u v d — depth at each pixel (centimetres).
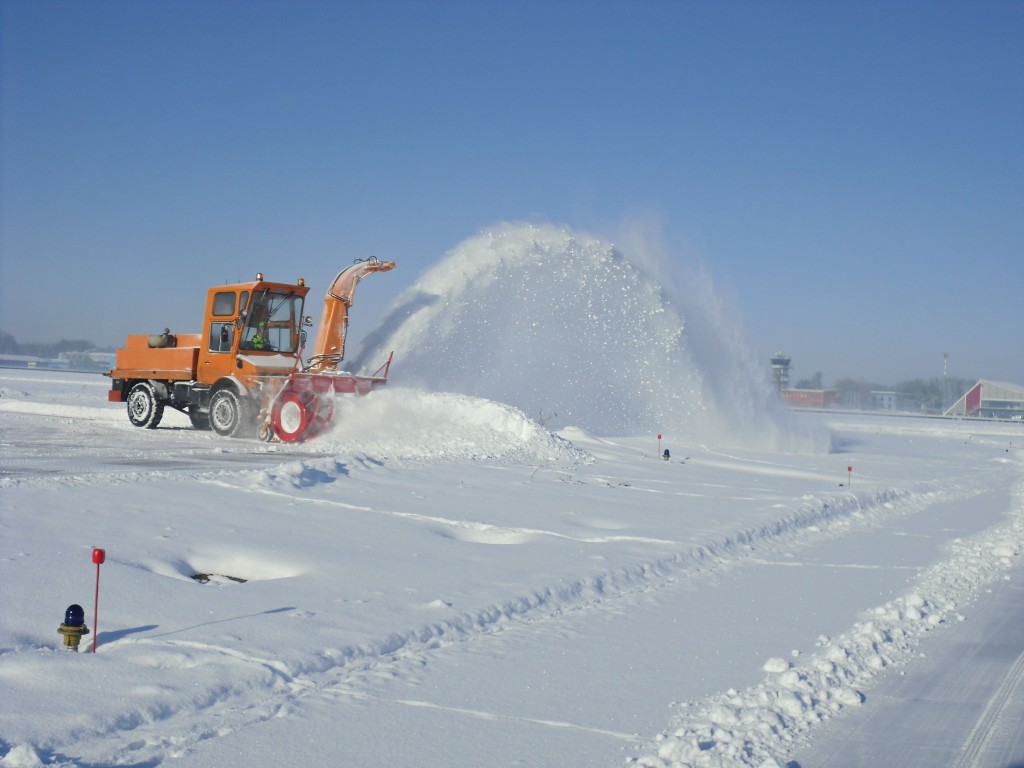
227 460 1734
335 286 2300
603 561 1006
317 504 1221
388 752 505
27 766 458
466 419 2089
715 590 950
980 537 1375
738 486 1773
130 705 537
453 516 1216
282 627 698
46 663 591
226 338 2258
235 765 480
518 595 836
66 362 15025
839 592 968
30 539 910
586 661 684
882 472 2339
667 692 624
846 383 15500
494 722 556
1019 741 574
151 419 2452
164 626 688
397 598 803
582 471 1794
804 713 598
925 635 820
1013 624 868
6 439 2083
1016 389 11038
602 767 497
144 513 1074
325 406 2058
